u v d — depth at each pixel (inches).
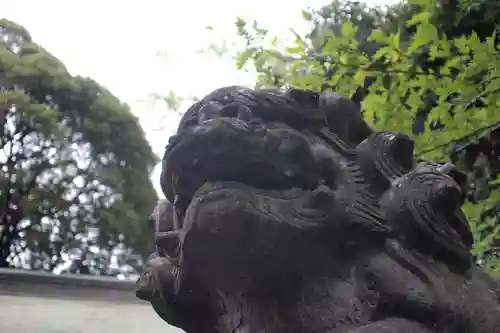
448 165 38.8
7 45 217.8
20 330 75.0
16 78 202.2
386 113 92.8
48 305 90.2
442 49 96.3
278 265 32.7
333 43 95.3
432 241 33.3
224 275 33.3
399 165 37.3
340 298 32.3
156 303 39.0
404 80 94.6
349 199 34.4
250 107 37.5
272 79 102.3
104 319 84.3
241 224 32.2
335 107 39.6
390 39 93.6
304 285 32.9
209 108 38.2
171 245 38.4
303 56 98.3
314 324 32.0
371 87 97.4
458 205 35.7
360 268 33.1
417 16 94.1
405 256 32.9
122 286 101.5
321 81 96.3
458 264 33.4
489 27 108.9
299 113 38.5
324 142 38.0
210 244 32.6
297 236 32.7
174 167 34.9
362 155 37.1
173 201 38.3
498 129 94.0
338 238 33.5
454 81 87.0
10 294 94.0
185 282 35.9
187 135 34.6
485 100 85.4
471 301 31.5
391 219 34.2
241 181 34.2
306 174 34.9
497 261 82.7
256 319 32.8
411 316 31.1
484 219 91.3
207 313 37.1
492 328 30.7
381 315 31.6
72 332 76.4
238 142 34.0
